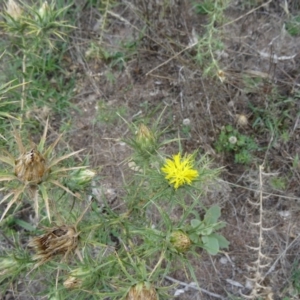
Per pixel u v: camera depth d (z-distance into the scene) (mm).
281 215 418
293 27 471
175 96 459
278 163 430
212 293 401
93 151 447
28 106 427
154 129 297
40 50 465
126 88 470
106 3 448
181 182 271
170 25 469
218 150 435
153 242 267
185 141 438
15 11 359
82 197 301
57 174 256
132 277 259
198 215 387
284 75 454
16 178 249
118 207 417
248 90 441
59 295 293
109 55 477
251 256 410
